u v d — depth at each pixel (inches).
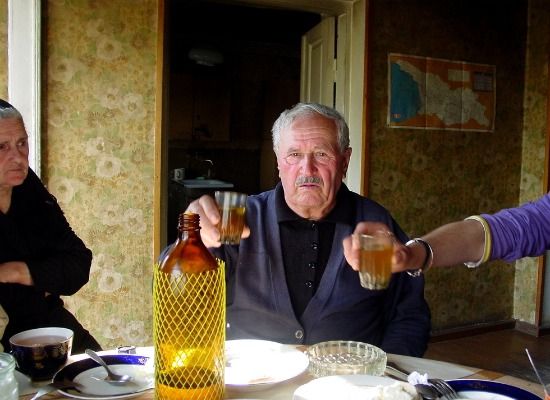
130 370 44.8
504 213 51.5
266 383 41.1
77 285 73.7
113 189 111.0
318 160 60.1
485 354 136.6
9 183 66.3
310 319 60.8
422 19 136.9
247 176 267.6
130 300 114.2
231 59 257.4
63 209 107.9
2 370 35.0
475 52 145.5
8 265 66.1
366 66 129.6
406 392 35.9
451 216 146.6
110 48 108.2
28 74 101.7
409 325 63.5
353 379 41.1
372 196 135.0
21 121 67.9
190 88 245.8
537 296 151.2
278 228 62.7
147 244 114.4
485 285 154.1
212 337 36.0
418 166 140.3
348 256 47.1
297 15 218.4
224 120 253.3
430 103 139.9
